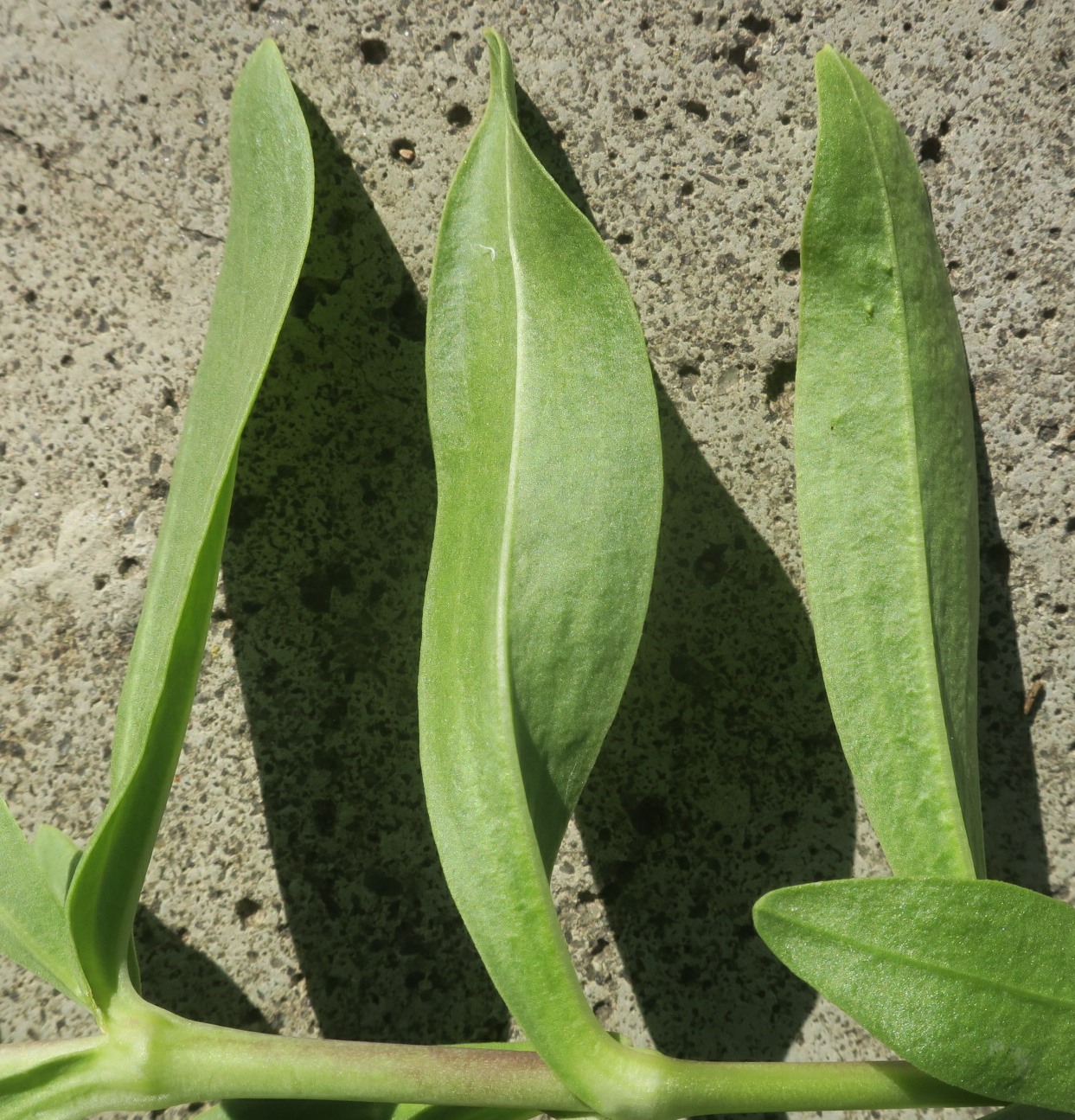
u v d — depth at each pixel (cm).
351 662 26
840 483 23
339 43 26
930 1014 21
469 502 23
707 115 26
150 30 26
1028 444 25
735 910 25
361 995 25
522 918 22
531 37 26
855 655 23
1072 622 25
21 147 26
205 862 25
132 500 26
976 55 25
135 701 23
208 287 26
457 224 24
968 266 25
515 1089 22
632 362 23
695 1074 22
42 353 26
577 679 23
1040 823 25
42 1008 25
